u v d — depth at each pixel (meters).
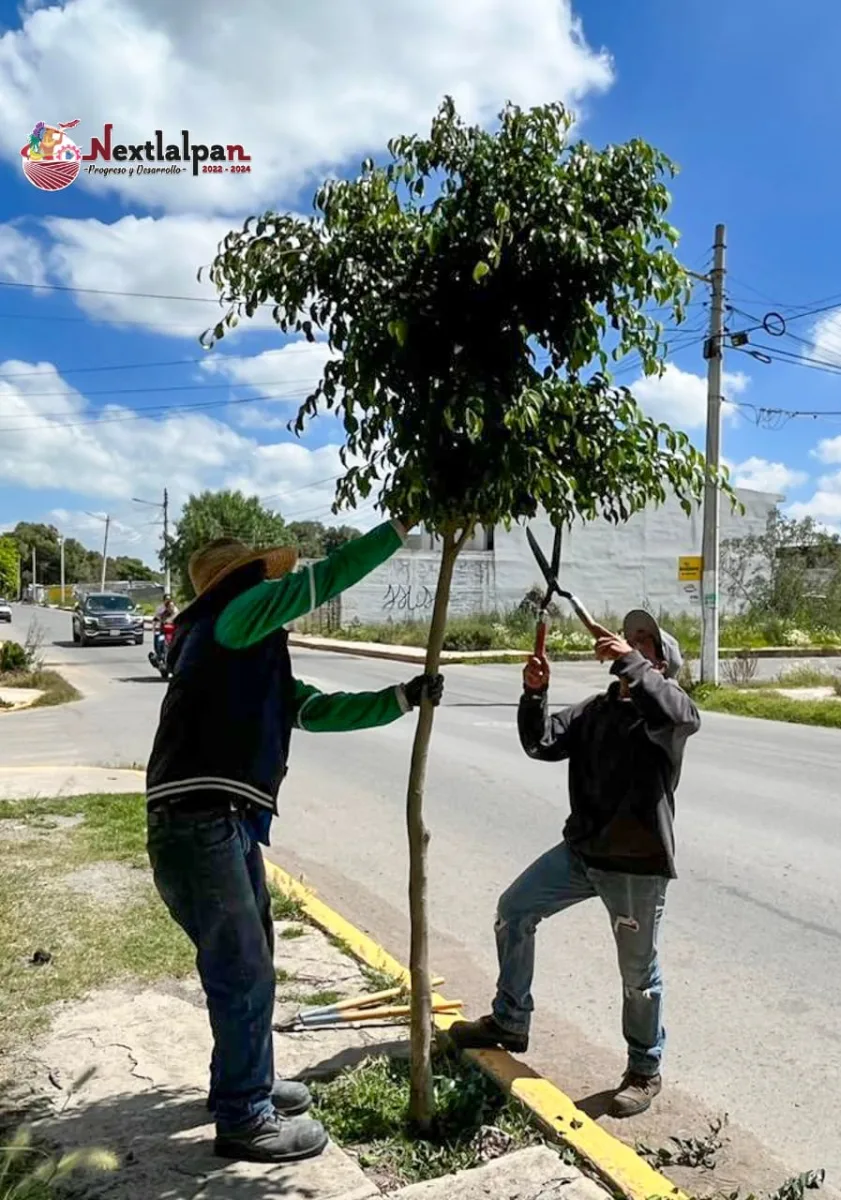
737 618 35.22
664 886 3.54
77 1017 4.03
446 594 3.16
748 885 6.29
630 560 38.31
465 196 2.96
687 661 24.50
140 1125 3.21
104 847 6.61
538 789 9.27
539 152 2.97
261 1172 2.94
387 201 3.04
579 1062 4.04
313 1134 3.04
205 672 2.89
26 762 10.85
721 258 17.16
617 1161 3.04
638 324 3.18
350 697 3.17
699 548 38.44
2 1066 3.61
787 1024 4.34
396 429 2.99
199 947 2.95
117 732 13.16
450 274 3.00
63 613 74.44
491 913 5.79
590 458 3.14
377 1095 3.38
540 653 3.64
